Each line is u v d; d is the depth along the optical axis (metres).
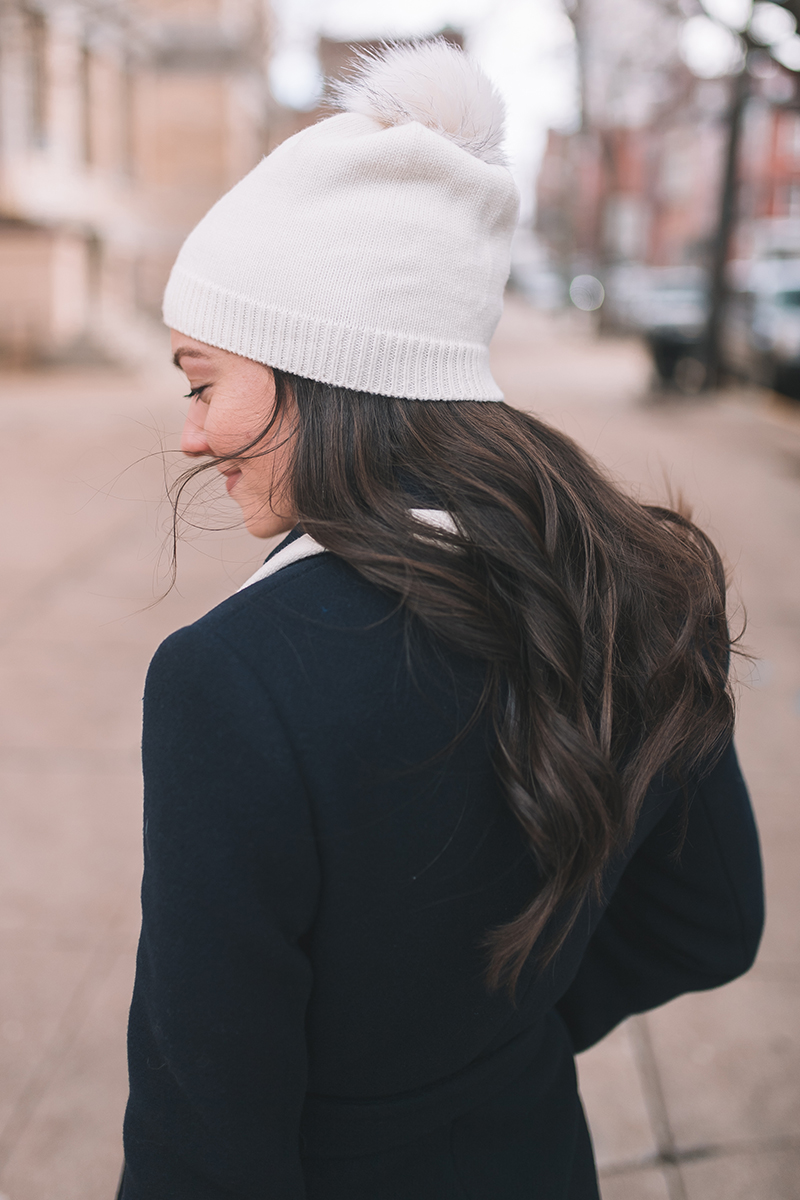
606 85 21.77
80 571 5.62
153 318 20.48
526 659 0.69
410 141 0.71
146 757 0.67
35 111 17.55
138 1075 0.72
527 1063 0.88
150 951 0.67
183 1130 0.70
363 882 0.68
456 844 0.70
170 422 11.17
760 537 6.36
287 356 0.72
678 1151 2.00
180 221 21.06
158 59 20.62
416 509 0.71
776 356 12.82
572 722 0.71
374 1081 0.76
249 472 0.79
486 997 0.77
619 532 0.81
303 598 0.69
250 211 0.73
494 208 0.76
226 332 0.74
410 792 0.68
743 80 12.90
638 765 0.77
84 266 18.83
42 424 11.06
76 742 3.65
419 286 0.72
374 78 0.77
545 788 0.69
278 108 23.28
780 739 3.67
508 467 0.74
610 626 0.75
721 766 0.91
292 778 0.64
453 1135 0.81
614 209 24.98
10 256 17.44
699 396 13.78
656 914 0.98
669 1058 2.24
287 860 0.65
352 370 0.72
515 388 14.67
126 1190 0.75
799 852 2.94
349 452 0.72
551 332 27.52
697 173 37.78
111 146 19.94
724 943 0.98
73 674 4.25
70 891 2.78
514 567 0.70
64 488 7.77
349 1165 0.78
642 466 8.64
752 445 9.95
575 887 0.72
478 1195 0.81
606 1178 1.94
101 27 18.86
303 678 0.66
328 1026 0.73
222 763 0.64
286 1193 0.71
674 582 0.81
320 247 0.71
